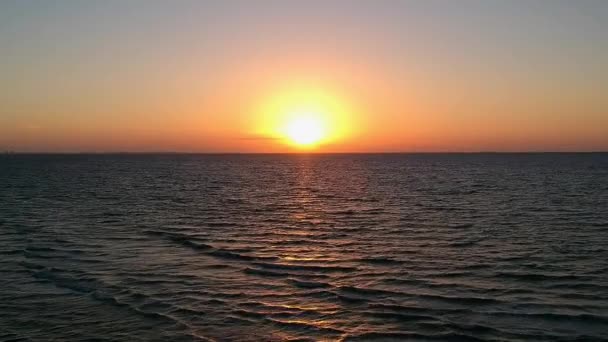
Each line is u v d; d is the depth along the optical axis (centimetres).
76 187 6656
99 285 1770
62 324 1392
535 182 7325
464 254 2325
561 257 2250
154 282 1823
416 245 2559
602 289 1738
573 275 1927
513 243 2597
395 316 1459
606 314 1470
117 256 2277
